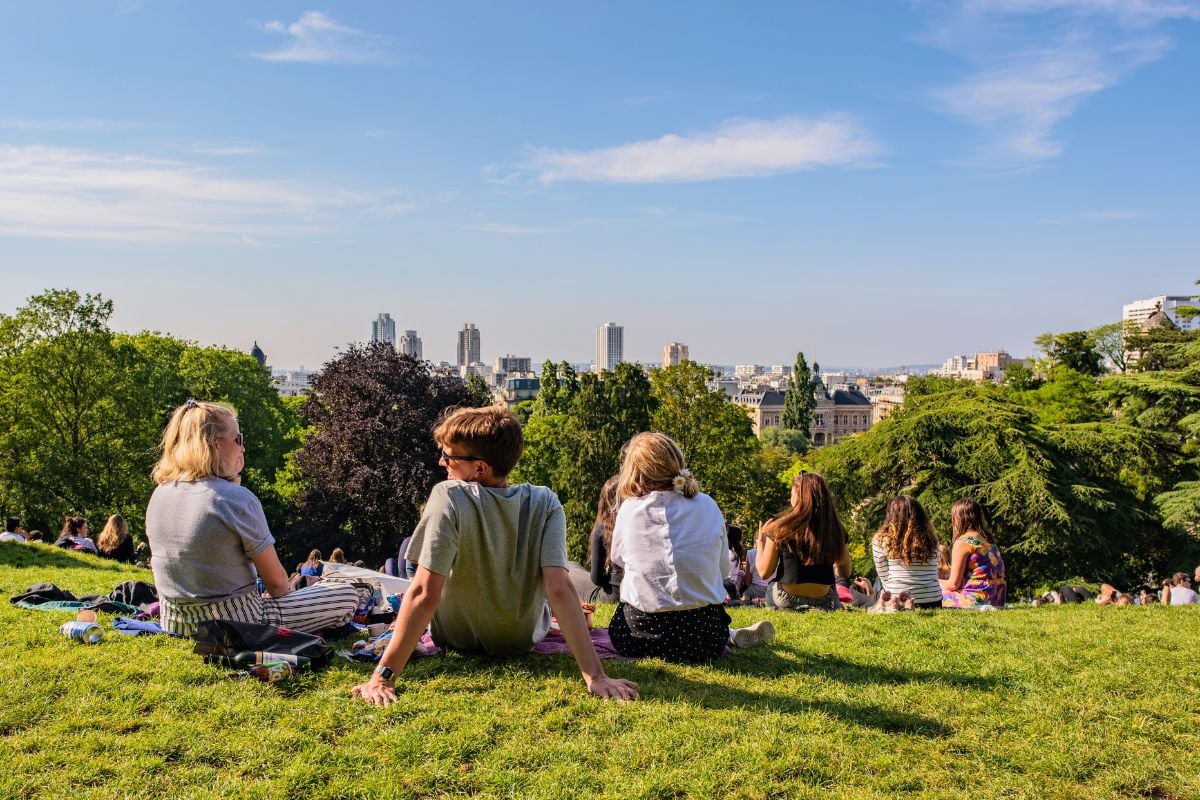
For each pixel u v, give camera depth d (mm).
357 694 4457
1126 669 5734
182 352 48750
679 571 5398
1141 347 48938
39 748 3719
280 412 54344
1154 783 3943
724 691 4816
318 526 33594
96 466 32062
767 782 3695
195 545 5020
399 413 34125
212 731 3963
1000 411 29000
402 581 8125
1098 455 28266
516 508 4812
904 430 29469
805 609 8219
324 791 3457
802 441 110125
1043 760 4074
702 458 40656
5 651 4988
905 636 6750
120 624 5652
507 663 5055
